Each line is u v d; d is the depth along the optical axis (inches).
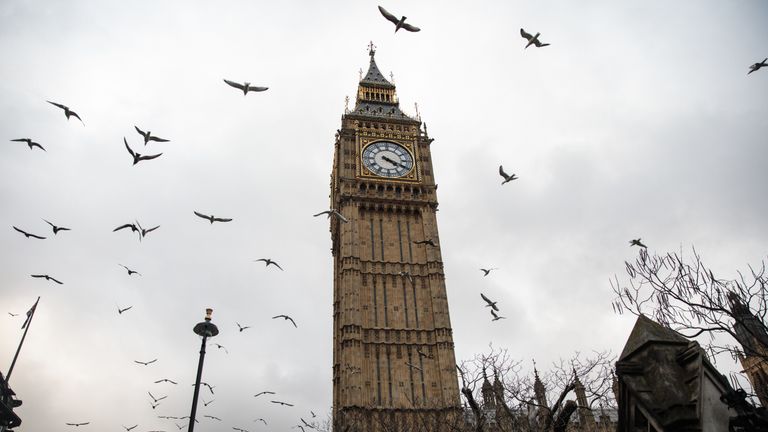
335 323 2942.9
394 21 706.8
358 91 3764.8
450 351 2421.3
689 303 764.6
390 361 2396.7
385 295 2613.2
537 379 1560.0
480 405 1373.0
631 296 837.8
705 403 314.0
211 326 1005.8
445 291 2632.9
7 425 1462.8
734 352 736.3
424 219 2883.9
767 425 292.4
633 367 349.4
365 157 3061.0
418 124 3348.9
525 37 825.5
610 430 1889.8
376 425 2081.7
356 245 2719.0
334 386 2736.2
